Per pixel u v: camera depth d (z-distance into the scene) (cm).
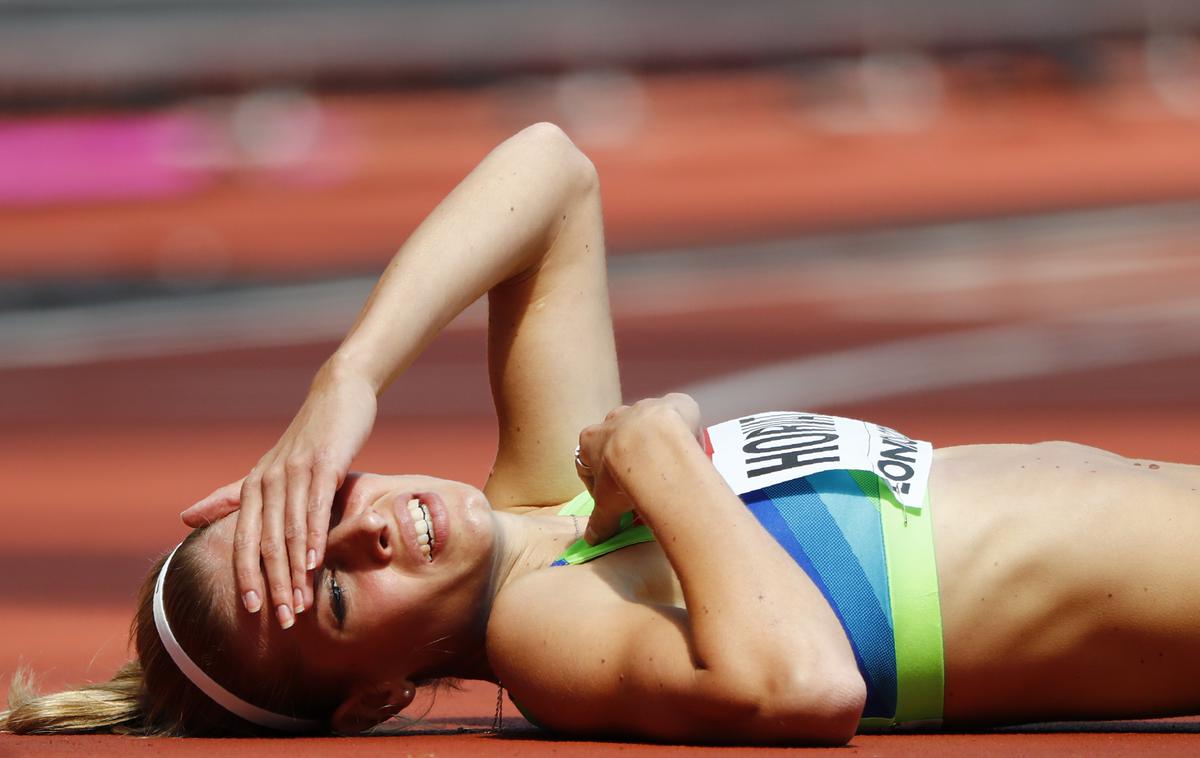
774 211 8925
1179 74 13588
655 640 1298
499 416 1669
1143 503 1400
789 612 1258
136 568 2855
